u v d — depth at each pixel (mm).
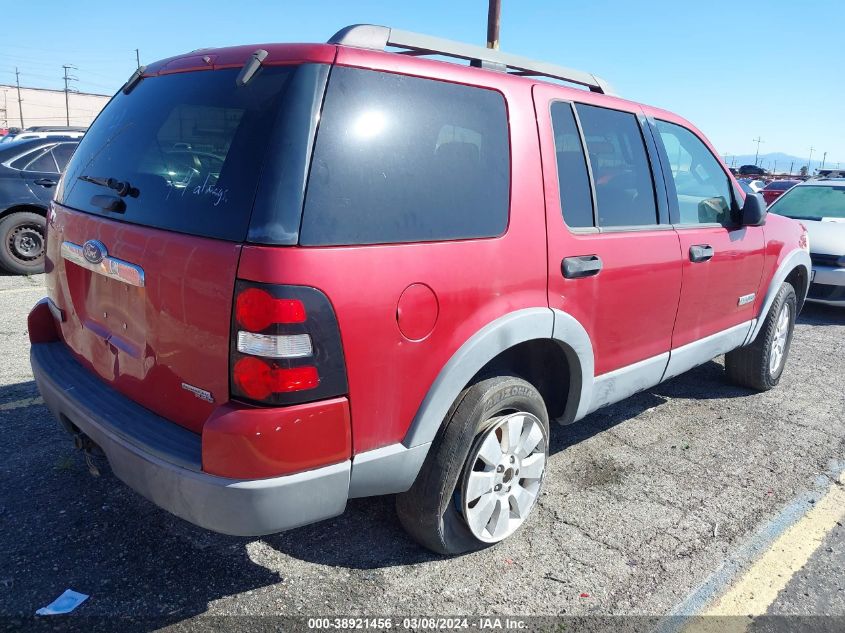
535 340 2975
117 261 2371
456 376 2404
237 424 1961
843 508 3373
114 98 2959
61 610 2350
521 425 2766
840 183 9008
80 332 2770
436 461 2484
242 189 2043
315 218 2025
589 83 3453
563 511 3209
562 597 2588
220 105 2236
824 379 5457
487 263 2498
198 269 2062
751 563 2877
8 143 7695
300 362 1981
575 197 2957
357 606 2467
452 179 2428
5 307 6219
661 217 3523
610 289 3090
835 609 2619
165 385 2275
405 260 2221
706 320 3936
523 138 2727
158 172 2361
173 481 2066
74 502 3014
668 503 3338
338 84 2148
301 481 2062
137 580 2533
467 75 2574
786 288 4820
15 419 3822
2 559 2598
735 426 4371
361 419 2176
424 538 2643
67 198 2836
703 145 4035
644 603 2586
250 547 2777
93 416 2395
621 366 3340
